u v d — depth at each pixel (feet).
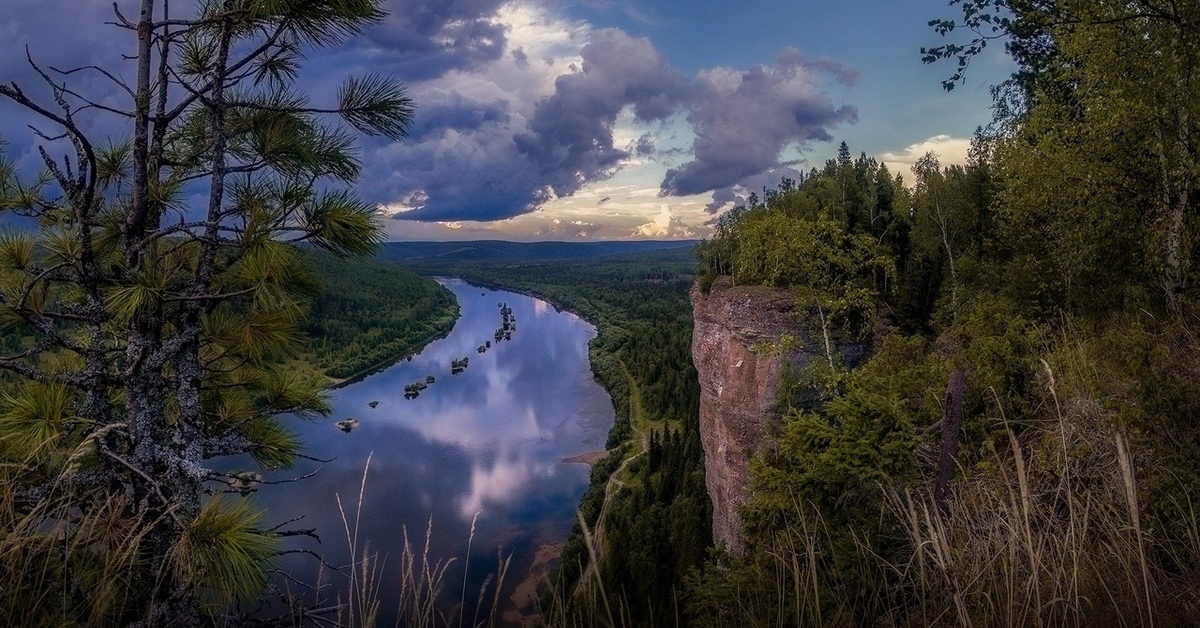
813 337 76.18
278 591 13.57
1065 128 38.17
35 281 13.56
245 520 12.85
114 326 15.19
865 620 11.15
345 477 179.73
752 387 82.38
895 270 72.54
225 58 14.84
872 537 13.94
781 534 14.98
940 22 28.27
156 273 14.43
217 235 14.51
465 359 353.72
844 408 19.71
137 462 13.87
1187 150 30.94
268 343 15.85
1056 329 35.42
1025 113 51.83
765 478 20.27
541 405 266.57
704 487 125.08
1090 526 11.70
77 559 10.68
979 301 44.98
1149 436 15.15
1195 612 8.91
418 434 227.40
